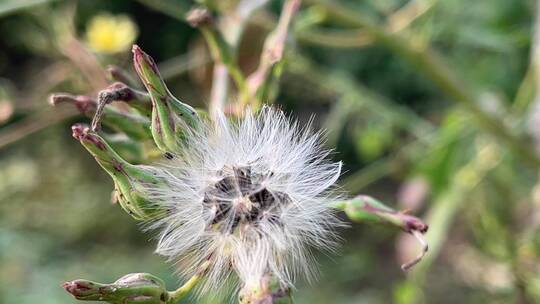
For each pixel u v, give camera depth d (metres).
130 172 0.15
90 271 0.51
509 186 0.26
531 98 0.25
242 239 0.15
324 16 0.22
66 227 0.59
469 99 0.23
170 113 0.15
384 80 0.53
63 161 0.64
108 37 0.24
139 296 0.15
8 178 0.58
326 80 0.28
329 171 0.15
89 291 0.14
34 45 0.30
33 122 0.22
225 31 0.19
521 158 0.24
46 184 0.62
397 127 0.32
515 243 0.24
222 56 0.17
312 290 0.49
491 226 0.24
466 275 0.28
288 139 0.15
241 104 0.17
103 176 0.65
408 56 0.23
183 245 0.15
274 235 0.15
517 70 0.30
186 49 0.63
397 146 0.31
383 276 0.51
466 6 0.27
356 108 0.29
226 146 0.15
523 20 0.28
